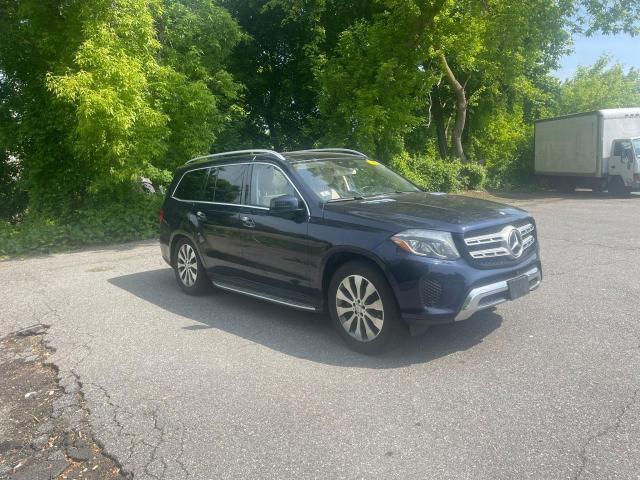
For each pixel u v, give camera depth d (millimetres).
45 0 11852
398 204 5156
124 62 11141
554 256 8406
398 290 4414
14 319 6445
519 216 4969
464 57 18062
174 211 7137
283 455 3299
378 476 3027
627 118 19969
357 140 16859
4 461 3514
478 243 4531
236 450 3393
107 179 12008
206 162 6918
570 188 22531
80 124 10914
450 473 3002
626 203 16625
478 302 4414
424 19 16969
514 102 26078
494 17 17375
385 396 3955
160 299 6973
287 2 17688
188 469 3230
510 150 25094
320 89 18297
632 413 3494
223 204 6301
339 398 3975
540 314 5543
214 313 6254
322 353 4871
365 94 16594
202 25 14953
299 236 5203
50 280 8383
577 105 29328
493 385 4012
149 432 3689
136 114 11414
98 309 6648
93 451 3529
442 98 24219
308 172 5641
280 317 6008
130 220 12242
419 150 23688
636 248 8727
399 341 4652
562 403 3678
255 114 20984
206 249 6508
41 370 4910
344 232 4820
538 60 22578
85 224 12109
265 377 4422
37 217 13172
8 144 12969
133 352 5145
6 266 9773
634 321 5203
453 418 3582
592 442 3199
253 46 19891
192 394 4191
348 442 3389
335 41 19734
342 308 4895
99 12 11508
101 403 4148
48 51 12219
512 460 3080
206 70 15055
